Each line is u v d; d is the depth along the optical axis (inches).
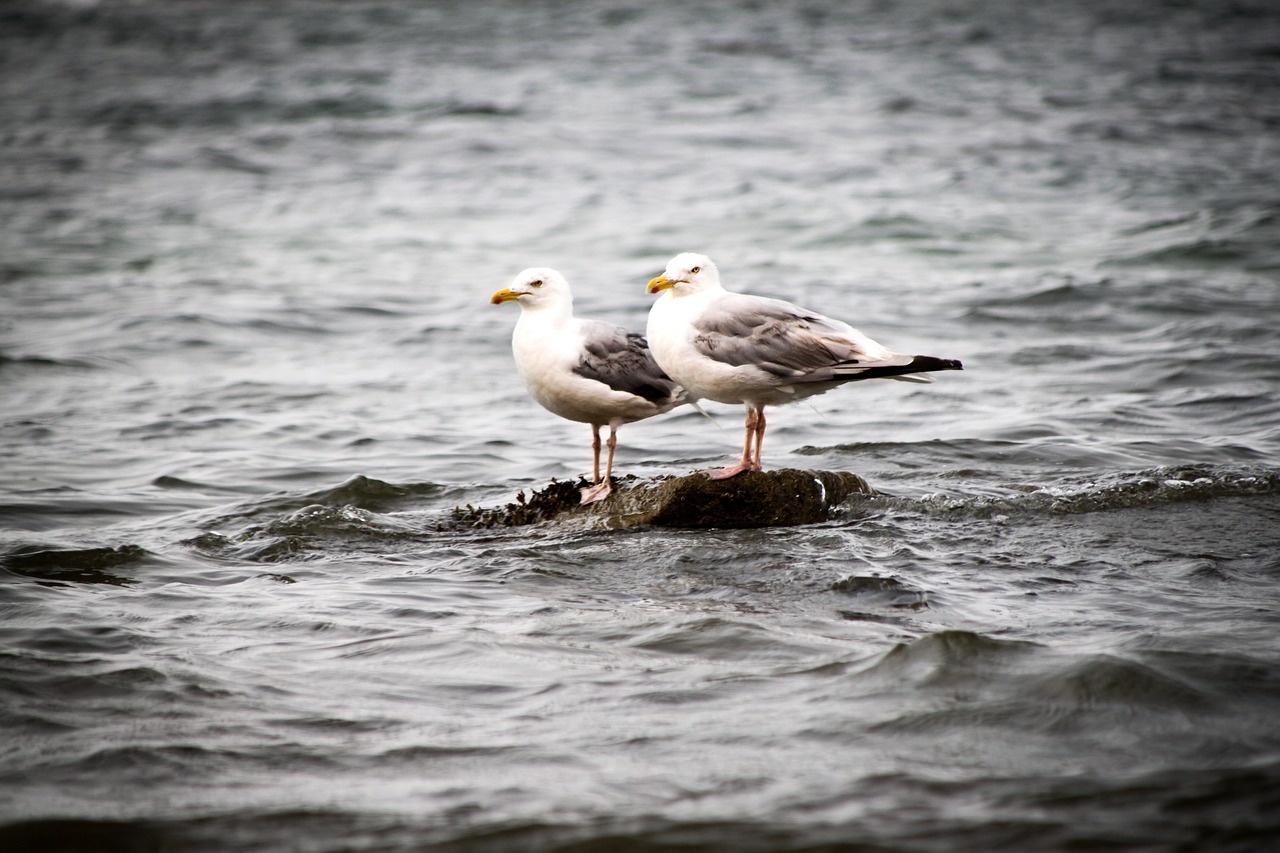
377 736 292.4
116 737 291.3
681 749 283.3
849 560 421.4
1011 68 2704.2
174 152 1891.0
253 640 354.6
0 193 1596.9
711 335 454.9
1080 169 1631.4
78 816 257.0
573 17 3730.3
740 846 244.1
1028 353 809.5
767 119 2132.1
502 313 1000.2
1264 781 261.1
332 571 429.1
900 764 273.7
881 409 693.3
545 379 476.4
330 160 1838.1
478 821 255.0
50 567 431.5
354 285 1112.8
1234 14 3560.5
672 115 2197.3
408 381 800.3
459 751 284.4
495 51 3100.4
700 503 471.8
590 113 2226.9
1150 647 329.4
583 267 1180.5
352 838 249.9
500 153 1872.5
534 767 276.5
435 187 1644.9
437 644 348.2
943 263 1143.6
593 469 556.7
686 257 464.4
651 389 481.4
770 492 474.0
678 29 3464.6
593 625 362.6
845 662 328.2
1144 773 267.0
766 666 328.5
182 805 262.5
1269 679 310.5
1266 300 928.9
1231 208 1316.4
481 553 441.7
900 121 2071.9
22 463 608.4
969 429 637.3
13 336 912.9
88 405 734.5
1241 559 423.8
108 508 532.7
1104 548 437.1
